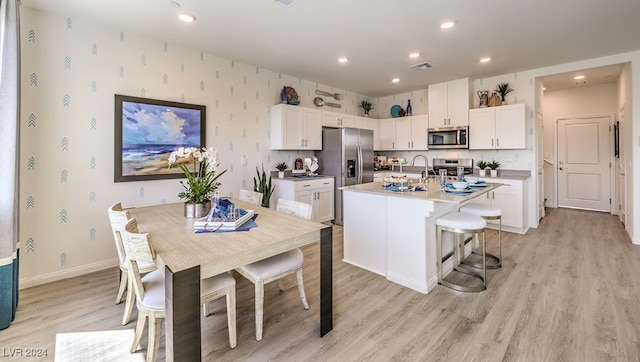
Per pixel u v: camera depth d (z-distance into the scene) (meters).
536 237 4.06
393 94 6.27
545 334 1.91
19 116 2.31
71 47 2.78
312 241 1.85
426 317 2.14
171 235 1.79
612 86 5.41
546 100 6.13
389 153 6.47
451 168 5.39
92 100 2.90
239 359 1.70
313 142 4.89
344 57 3.91
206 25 2.93
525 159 4.67
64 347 1.81
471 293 2.50
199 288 1.33
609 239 3.89
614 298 2.34
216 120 3.88
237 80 4.10
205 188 2.34
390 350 1.78
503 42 3.39
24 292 2.52
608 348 1.75
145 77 3.24
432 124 5.37
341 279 2.80
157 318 1.62
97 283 2.71
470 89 4.98
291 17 2.76
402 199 2.64
